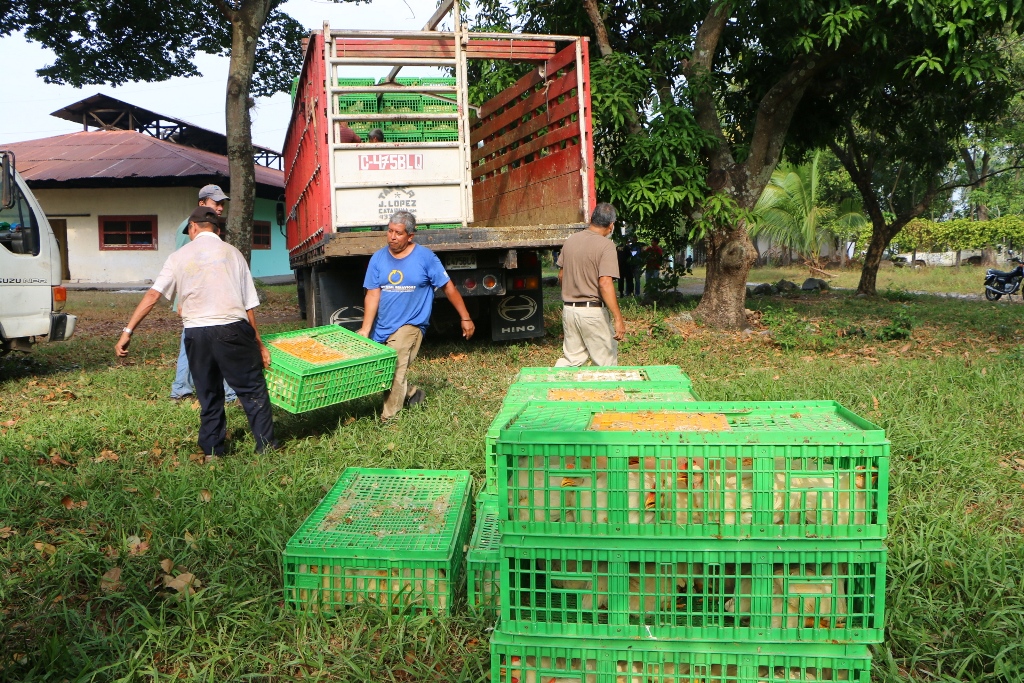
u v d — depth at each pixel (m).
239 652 3.00
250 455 5.54
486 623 3.15
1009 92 13.20
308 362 5.86
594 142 12.16
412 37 8.85
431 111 11.77
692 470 2.35
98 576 3.58
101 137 31.05
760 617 2.37
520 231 9.06
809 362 9.09
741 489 2.35
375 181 8.81
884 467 2.28
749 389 7.19
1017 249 34.59
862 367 8.46
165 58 16.03
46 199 27.31
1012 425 5.84
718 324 12.33
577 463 2.39
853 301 18.55
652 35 12.48
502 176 11.62
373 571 3.28
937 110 13.55
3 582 3.47
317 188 9.62
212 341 5.39
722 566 2.37
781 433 2.37
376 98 11.56
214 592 3.38
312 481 4.82
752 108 13.70
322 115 8.70
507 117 11.15
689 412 2.91
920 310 15.72
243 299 5.51
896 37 10.56
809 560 2.34
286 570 3.29
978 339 11.07
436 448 5.46
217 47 15.96
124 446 5.76
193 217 5.57
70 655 2.91
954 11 9.22
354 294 9.52
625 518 2.38
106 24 14.95
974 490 4.65
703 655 2.39
